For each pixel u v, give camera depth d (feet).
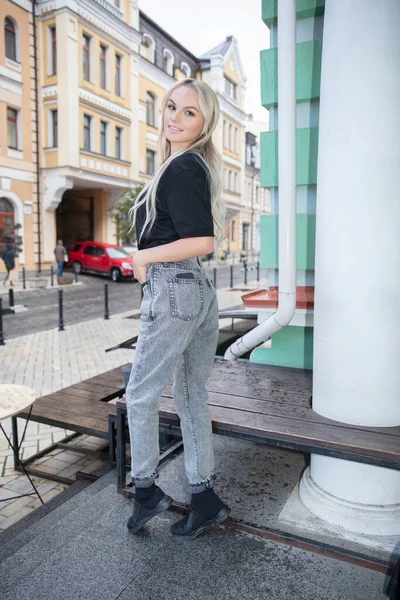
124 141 76.43
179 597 5.54
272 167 9.41
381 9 5.98
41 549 6.50
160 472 8.54
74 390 12.57
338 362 6.59
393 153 6.14
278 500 7.52
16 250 55.01
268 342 10.14
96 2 66.80
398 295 6.37
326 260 6.61
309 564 6.07
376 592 5.58
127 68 75.46
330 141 6.41
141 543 6.50
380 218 6.20
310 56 8.68
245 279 63.36
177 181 5.39
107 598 5.54
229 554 6.28
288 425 6.51
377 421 6.48
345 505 6.72
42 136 66.18
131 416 6.04
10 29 61.72
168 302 5.55
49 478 10.84
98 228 80.43
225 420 6.70
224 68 109.91
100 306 42.60
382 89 6.04
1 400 8.24
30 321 34.42
